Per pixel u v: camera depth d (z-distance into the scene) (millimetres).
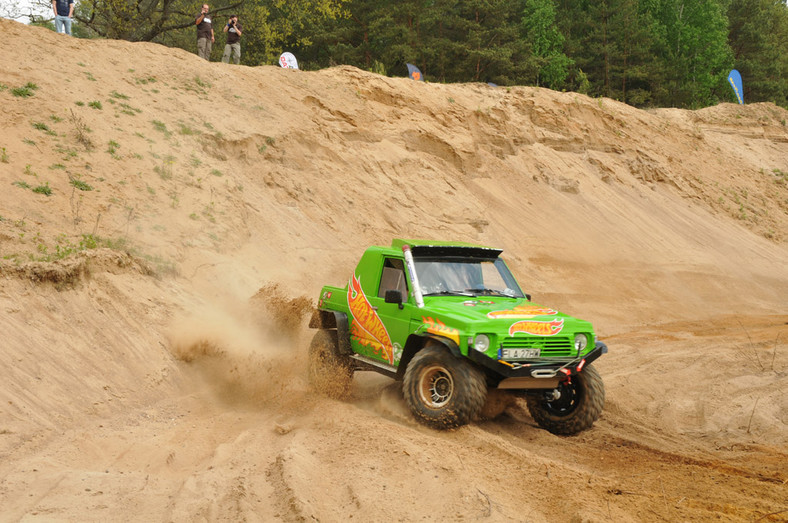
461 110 28938
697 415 9055
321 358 8742
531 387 7137
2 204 11641
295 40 53125
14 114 14859
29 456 5762
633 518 4734
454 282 8172
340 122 23625
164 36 43156
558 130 32531
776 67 68188
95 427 6812
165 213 14227
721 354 13031
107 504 4812
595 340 7625
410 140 25531
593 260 24484
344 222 19297
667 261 26672
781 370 11695
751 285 26781
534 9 54531
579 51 57938
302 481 5234
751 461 6754
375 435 6480
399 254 8180
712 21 58875
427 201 23031
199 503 4871
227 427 7230
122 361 8539
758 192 39000
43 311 8461
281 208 17859
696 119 45812
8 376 7082
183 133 17984
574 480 5625
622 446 7297
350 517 4699
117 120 16844
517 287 8570
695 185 35469
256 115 20938
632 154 34594
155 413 7613
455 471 5578
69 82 17344
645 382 10648
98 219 12617
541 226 25578
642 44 57250
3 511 4555
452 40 54000
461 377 6852
